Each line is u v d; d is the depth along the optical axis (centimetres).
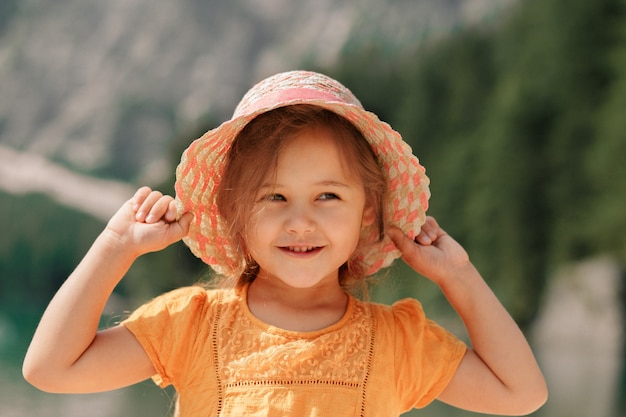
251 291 217
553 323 2009
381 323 214
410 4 4525
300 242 203
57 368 197
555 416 1051
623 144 2095
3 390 1199
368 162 220
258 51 5103
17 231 3681
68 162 4734
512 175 2225
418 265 226
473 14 4150
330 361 202
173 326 208
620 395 1224
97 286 201
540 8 2367
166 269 2106
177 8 5303
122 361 203
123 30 5309
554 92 2239
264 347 203
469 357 218
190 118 4881
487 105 2495
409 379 211
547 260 2167
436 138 2589
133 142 4891
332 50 4656
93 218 3859
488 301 221
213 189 227
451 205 2367
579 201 2145
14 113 5038
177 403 211
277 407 194
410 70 2845
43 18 5409
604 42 2223
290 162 206
